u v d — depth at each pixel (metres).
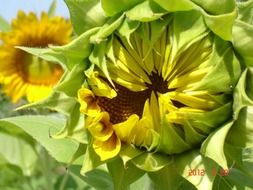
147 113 0.27
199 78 0.26
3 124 0.37
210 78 0.26
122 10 0.27
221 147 0.26
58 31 0.47
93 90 0.27
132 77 0.27
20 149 0.46
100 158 0.27
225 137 0.27
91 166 0.27
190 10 0.26
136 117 0.27
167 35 0.26
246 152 0.31
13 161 0.45
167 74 0.26
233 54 0.26
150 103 0.27
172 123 0.27
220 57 0.26
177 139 0.27
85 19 0.27
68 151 0.32
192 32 0.26
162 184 0.28
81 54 0.27
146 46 0.26
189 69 0.26
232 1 0.26
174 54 0.26
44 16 0.47
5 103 0.55
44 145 0.32
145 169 0.27
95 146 0.27
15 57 0.47
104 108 0.28
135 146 0.27
